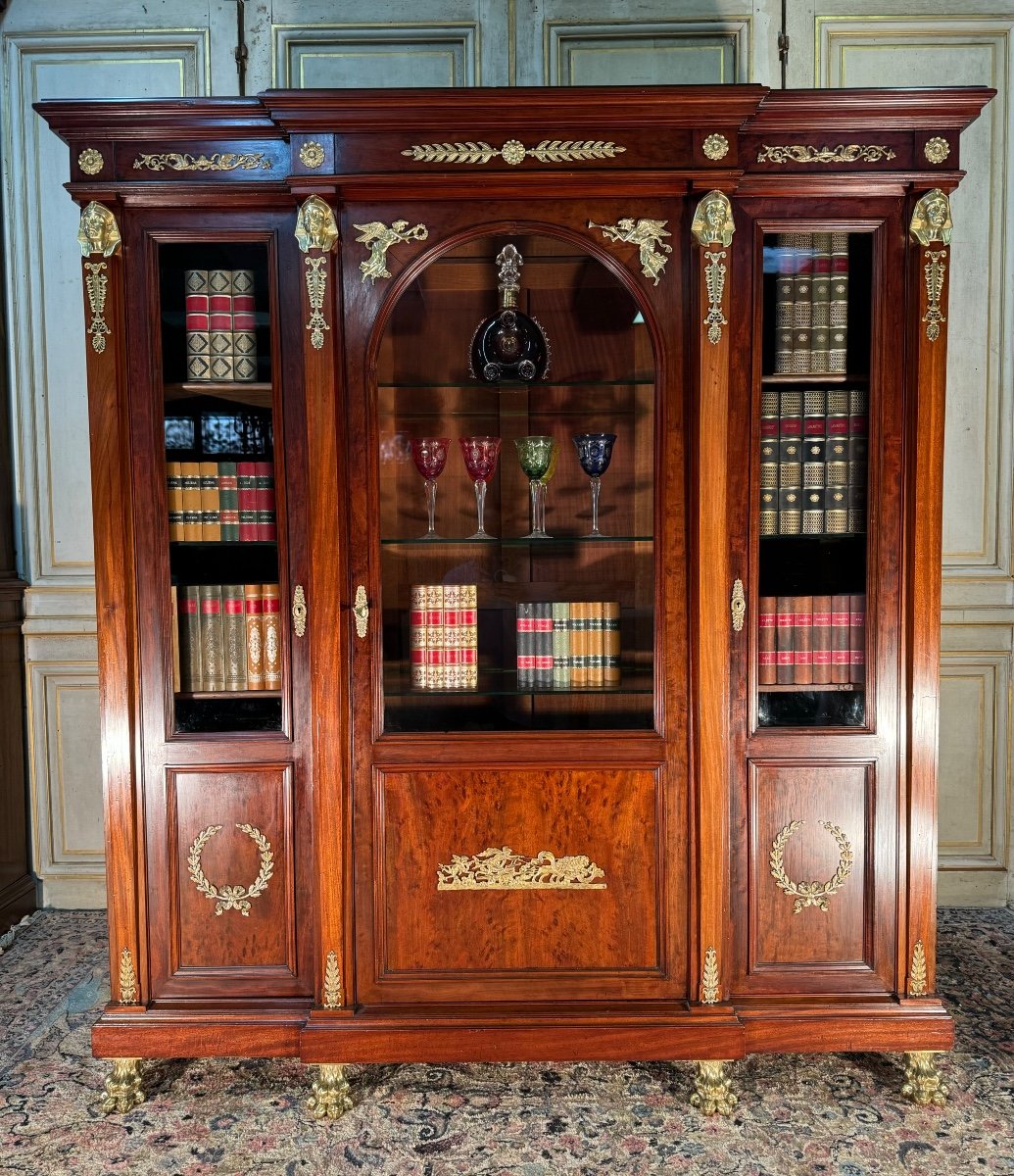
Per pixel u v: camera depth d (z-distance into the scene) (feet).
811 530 6.88
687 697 6.72
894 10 9.41
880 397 6.73
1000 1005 7.89
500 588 6.85
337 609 6.56
